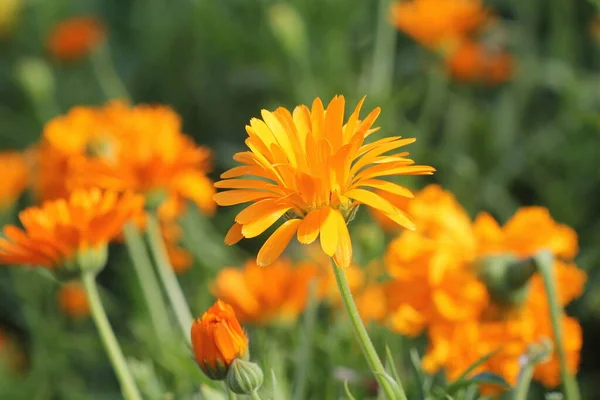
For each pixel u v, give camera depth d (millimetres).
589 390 890
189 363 722
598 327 919
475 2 1315
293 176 616
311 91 1149
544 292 729
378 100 1064
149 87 1479
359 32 1347
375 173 614
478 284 714
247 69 1314
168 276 776
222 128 1358
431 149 1220
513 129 1185
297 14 1231
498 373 705
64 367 949
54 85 1475
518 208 1099
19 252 698
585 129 1094
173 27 1454
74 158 810
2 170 1104
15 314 1141
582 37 1333
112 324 1025
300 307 790
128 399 699
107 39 1544
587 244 1043
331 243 603
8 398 963
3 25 1606
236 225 614
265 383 707
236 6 1418
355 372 767
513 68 1201
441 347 710
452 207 744
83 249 696
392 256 733
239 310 787
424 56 1245
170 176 774
